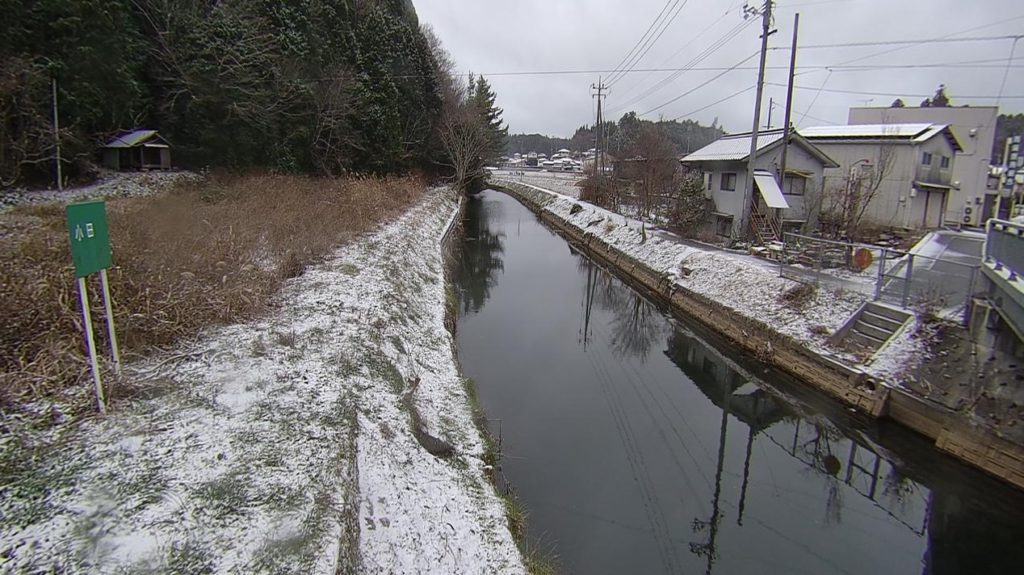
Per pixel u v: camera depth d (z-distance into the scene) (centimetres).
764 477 689
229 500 306
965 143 2428
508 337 1148
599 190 3053
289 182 1673
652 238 1795
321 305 700
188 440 361
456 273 1634
